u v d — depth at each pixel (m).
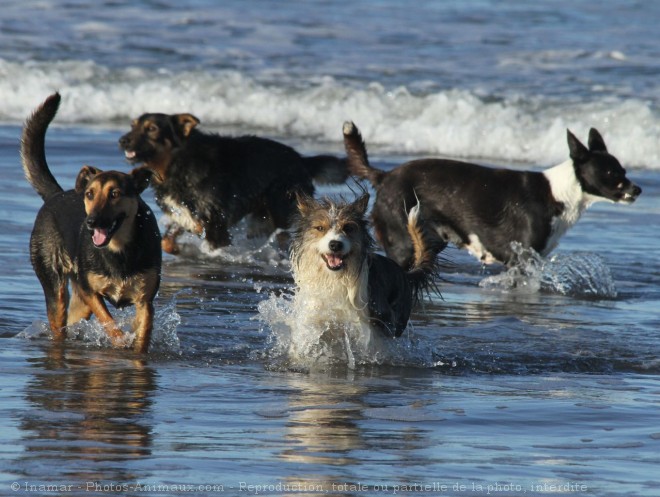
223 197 15.99
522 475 6.89
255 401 8.67
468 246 15.08
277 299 11.76
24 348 10.23
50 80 27.75
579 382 9.76
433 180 14.92
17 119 25.56
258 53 31.41
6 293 12.27
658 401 9.02
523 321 12.27
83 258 10.38
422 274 11.52
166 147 15.86
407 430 7.95
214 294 13.20
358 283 10.34
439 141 24.69
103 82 28.02
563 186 14.77
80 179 10.84
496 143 24.44
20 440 7.26
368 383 9.48
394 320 10.78
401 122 25.59
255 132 25.69
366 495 6.41
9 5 35.56
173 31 33.66
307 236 10.44
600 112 25.31
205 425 7.89
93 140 22.80
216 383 9.25
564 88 27.95
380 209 14.92
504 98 26.75
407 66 30.23
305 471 6.82
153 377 9.35
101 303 10.50
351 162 15.27
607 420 8.34
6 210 16.53
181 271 14.65
